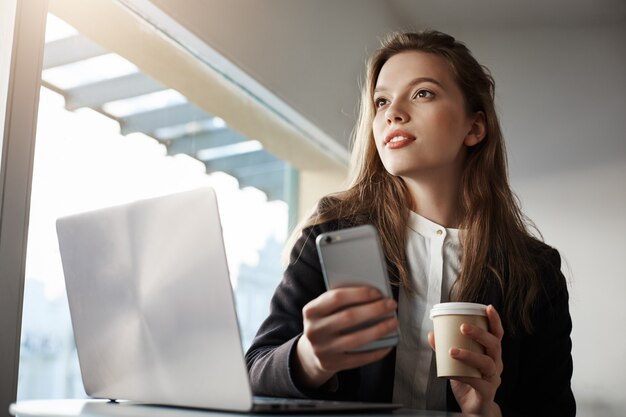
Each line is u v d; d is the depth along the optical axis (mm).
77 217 996
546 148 3912
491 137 1518
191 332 852
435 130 1377
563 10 3932
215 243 817
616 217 3738
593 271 3715
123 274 938
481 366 1017
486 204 1458
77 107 2254
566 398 1361
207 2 2498
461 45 1524
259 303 3783
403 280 1337
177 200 860
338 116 3492
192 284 846
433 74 1417
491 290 1350
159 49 2531
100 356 996
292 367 969
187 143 3199
